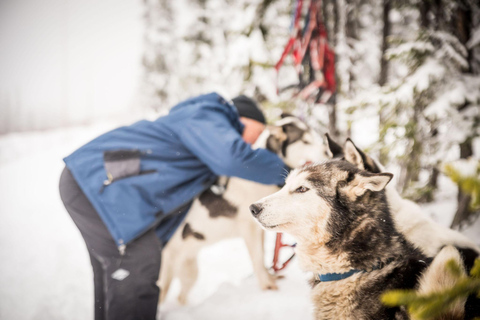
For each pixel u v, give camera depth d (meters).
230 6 7.32
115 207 2.34
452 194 4.81
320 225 1.88
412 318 1.56
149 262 2.40
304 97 4.40
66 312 3.52
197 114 2.61
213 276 4.01
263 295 2.83
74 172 2.42
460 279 1.06
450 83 3.51
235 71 5.46
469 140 3.41
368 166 2.17
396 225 1.93
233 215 3.11
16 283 4.34
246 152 2.50
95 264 2.60
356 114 3.82
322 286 1.90
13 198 9.09
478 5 3.75
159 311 3.18
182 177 2.61
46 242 5.76
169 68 16.84
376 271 1.78
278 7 5.70
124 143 2.56
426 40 3.67
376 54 6.68
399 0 4.76
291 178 2.00
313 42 4.36
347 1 5.83
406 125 3.64
